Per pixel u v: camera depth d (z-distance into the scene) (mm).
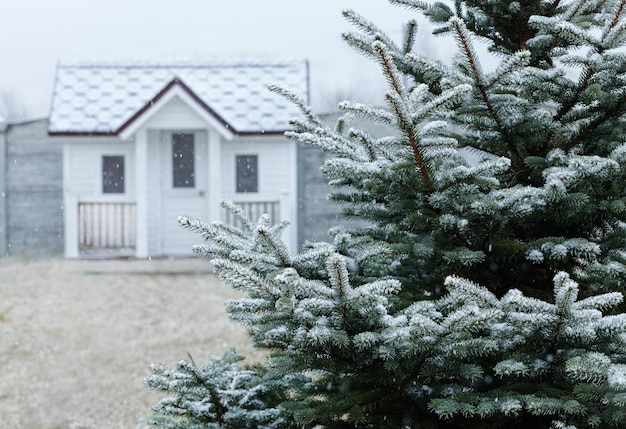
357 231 3832
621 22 3361
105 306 15055
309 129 3773
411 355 3027
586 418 2992
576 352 2932
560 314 2836
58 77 18141
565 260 3746
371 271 3645
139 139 16047
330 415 3143
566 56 3502
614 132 3627
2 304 15172
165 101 15711
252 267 3258
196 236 16781
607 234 3701
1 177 19781
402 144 3250
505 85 3787
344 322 3002
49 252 19859
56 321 14391
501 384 3393
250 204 16766
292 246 16578
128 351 13031
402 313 3201
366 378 3215
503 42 4277
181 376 3500
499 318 2830
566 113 3807
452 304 3391
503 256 3543
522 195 3285
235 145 16672
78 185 16688
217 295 15594
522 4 4066
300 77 18516
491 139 3852
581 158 3258
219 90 17984
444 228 3359
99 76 18375
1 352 12969
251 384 3697
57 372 12266
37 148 19953
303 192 18344
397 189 3498
